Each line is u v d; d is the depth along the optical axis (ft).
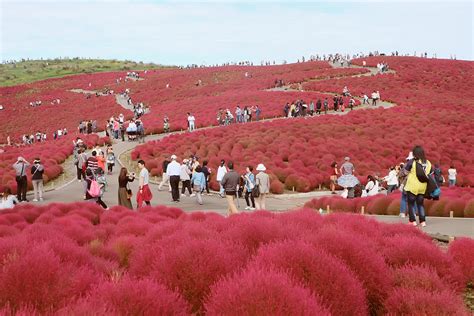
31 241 24.35
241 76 341.00
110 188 85.66
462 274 25.09
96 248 28.09
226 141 126.52
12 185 81.25
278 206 72.69
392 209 54.95
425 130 146.20
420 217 41.34
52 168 98.68
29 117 316.81
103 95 352.90
